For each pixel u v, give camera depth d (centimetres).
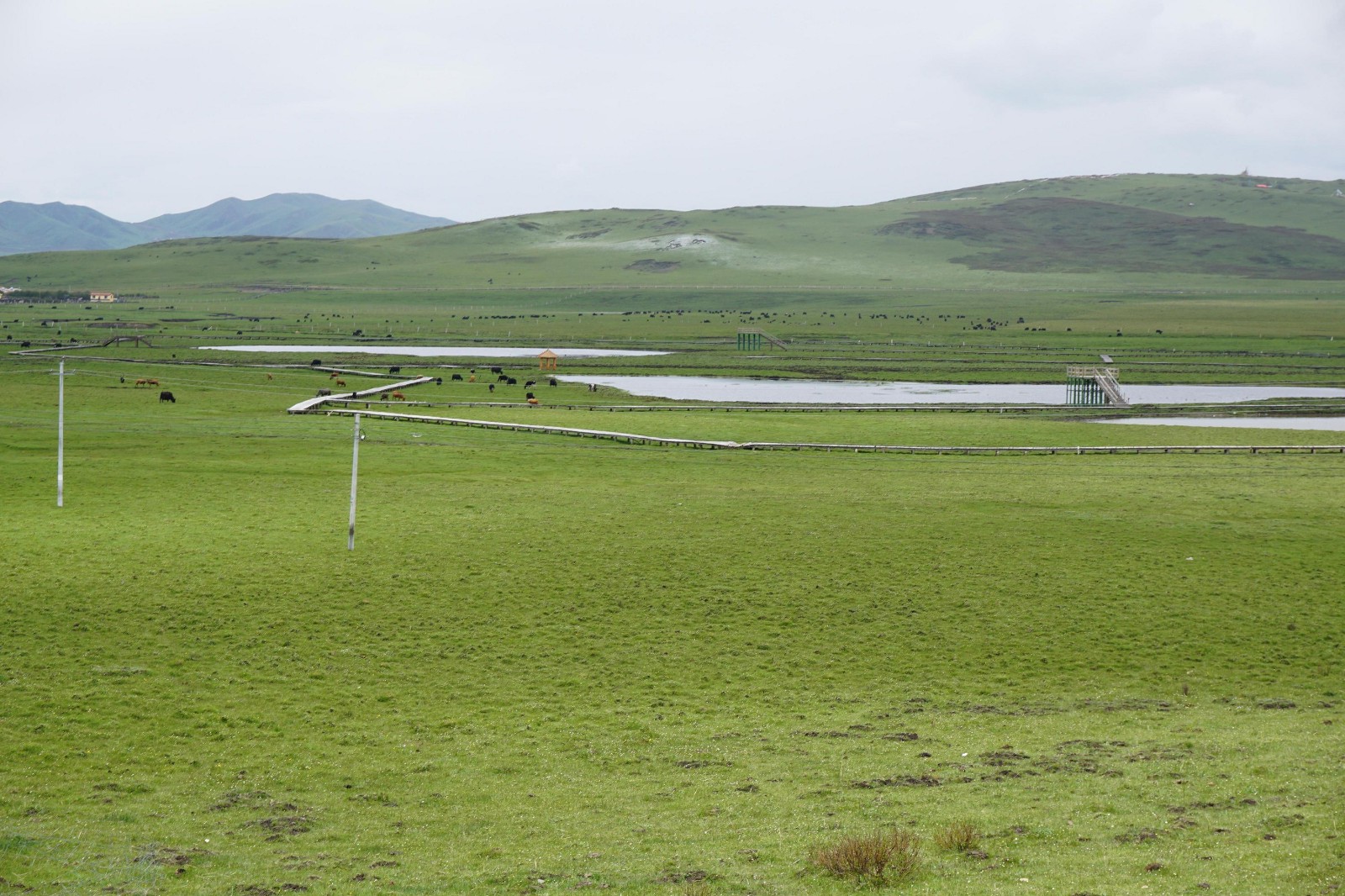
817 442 11606
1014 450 11075
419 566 6344
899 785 3541
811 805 3334
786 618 5662
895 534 7231
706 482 9150
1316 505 8200
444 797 3547
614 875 2752
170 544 6612
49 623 5225
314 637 5234
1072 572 6406
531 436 11469
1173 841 2797
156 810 3394
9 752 3875
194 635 5197
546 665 5006
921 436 12050
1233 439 12025
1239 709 4503
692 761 3897
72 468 8856
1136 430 12688
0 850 2947
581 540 6975
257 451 10031
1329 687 4809
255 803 3484
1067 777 3550
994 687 4822
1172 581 6247
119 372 17125
